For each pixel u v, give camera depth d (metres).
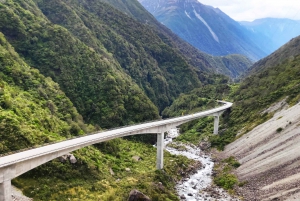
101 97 115.25
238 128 103.88
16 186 48.97
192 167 81.12
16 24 115.00
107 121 107.69
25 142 56.91
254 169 68.62
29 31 118.00
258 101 111.69
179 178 73.38
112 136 62.09
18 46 112.31
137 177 67.62
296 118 78.38
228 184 66.81
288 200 50.28
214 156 92.81
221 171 77.12
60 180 55.56
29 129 61.72
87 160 65.88
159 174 69.94
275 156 68.44
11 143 54.91
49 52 115.00
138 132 69.50
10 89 77.50
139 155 89.06
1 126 56.59
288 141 71.00
